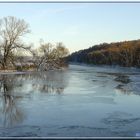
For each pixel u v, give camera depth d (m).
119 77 52.47
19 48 63.75
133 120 19.33
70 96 28.88
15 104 24.83
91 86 37.47
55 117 20.11
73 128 17.53
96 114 21.00
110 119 19.61
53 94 30.31
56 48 79.44
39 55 73.06
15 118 19.92
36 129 17.36
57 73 62.91
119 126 17.94
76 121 19.09
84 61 161.12
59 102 25.62
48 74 59.25
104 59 127.12
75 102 25.58
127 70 81.69
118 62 113.31
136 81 44.47
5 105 24.42
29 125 18.19
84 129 17.30
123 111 21.98
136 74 61.62
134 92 31.86
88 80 46.03
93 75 57.59
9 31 61.81
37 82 42.31
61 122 18.83
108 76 55.00
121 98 27.80
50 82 42.34
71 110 22.30
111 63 119.75
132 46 109.25
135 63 102.62
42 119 19.61
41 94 30.28
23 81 43.81
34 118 19.92
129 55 106.25
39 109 22.70
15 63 65.19
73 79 47.66
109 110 22.31
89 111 21.92
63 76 54.28
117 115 20.72
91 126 17.91
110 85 38.62
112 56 119.50
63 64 86.12
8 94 30.44
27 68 67.44
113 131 16.89
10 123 18.66
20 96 29.12
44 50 74.38
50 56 76.06
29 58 70.12
